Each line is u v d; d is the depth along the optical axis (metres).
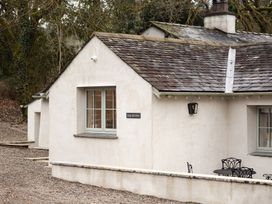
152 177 12.47
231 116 15.41
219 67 16.20
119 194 12.65
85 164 14.20
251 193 10.71
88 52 15.67
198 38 22.75
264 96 14.53
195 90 14.30
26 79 35.16
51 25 32.38
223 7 24.52
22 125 34.00
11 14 35.22
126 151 14.48
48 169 16.66
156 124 13.90
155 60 15.14
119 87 14.70
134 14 31.89
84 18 31.53
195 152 14.70
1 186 13.12
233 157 15.30
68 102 16.36
